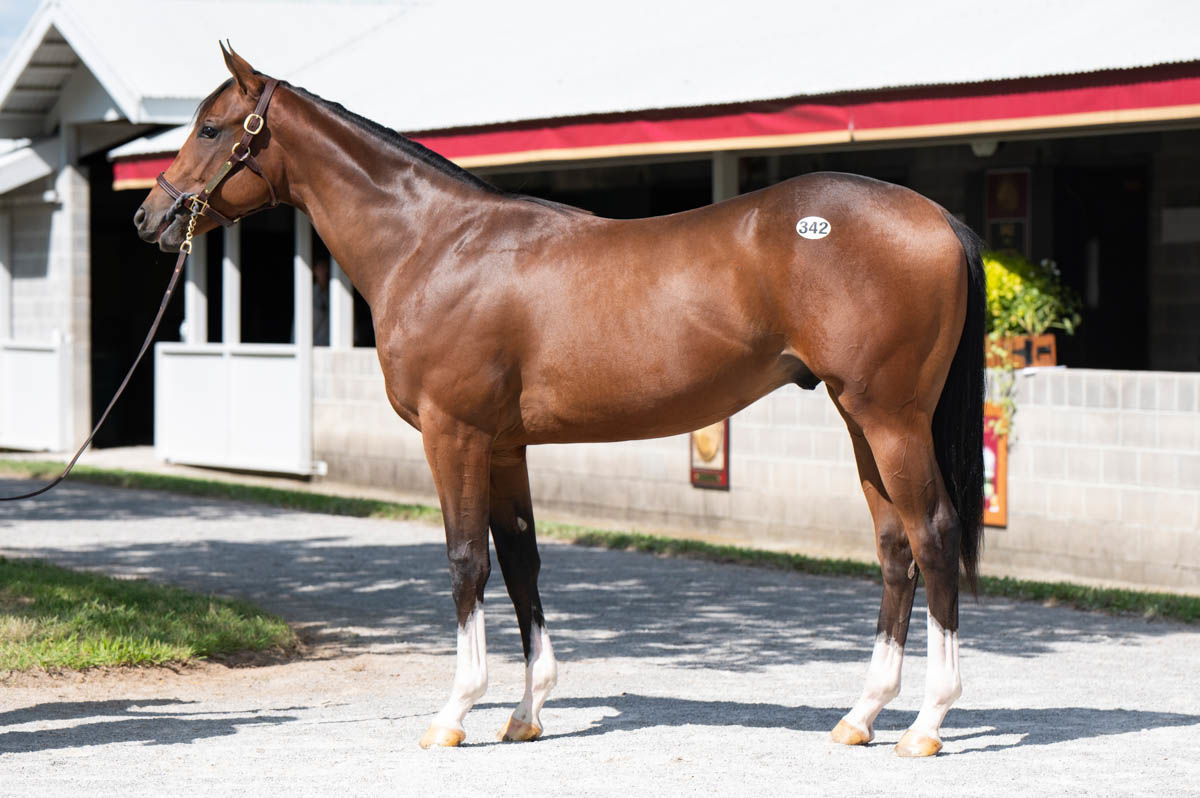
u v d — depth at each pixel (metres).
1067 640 8.66
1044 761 5.70
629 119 12.49
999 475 11.52
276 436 17.22
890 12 13.45
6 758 5.86
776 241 5.59
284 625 8.58
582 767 5.67
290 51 19.17
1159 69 9.71
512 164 14.91
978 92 10.57
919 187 15.00
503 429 6.05
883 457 5.61
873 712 6.00
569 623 9.20
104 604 8.72
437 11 19.30
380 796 5.29
